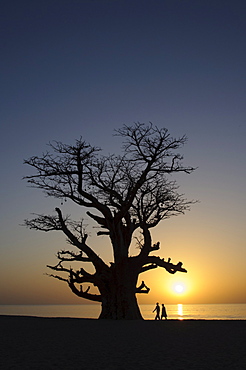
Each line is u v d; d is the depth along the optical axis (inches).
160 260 1496.1
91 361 556.1
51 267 1472.7
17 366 517.0
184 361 554.3
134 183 1461.6
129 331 978.1
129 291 1417.3
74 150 1428.4
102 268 1456.7
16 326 1175.0
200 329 1020.5
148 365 524.4
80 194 1461.6
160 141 1449.3
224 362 544.4
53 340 804.6
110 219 1466.5
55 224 1480.1
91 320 1382.9
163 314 1567.4
